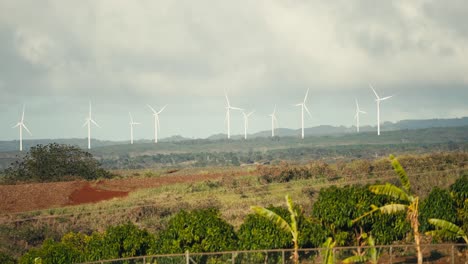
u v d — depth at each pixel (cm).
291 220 5712
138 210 9200
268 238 5825
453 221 6266
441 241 6284
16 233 8131
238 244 5931
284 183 11288
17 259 6931
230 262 5728
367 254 5719
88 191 11144
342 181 10950
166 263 5775
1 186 11119
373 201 6219
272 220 5316
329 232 6178
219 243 5853
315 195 9906
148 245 5988
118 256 5916
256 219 5969
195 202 9744
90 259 5950
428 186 9681
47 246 6162
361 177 11131
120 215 9044
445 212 6269
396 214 6225
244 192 10612
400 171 5406
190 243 5869
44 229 8356
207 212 6125
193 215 6012
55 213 9362
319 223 6216
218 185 11544
